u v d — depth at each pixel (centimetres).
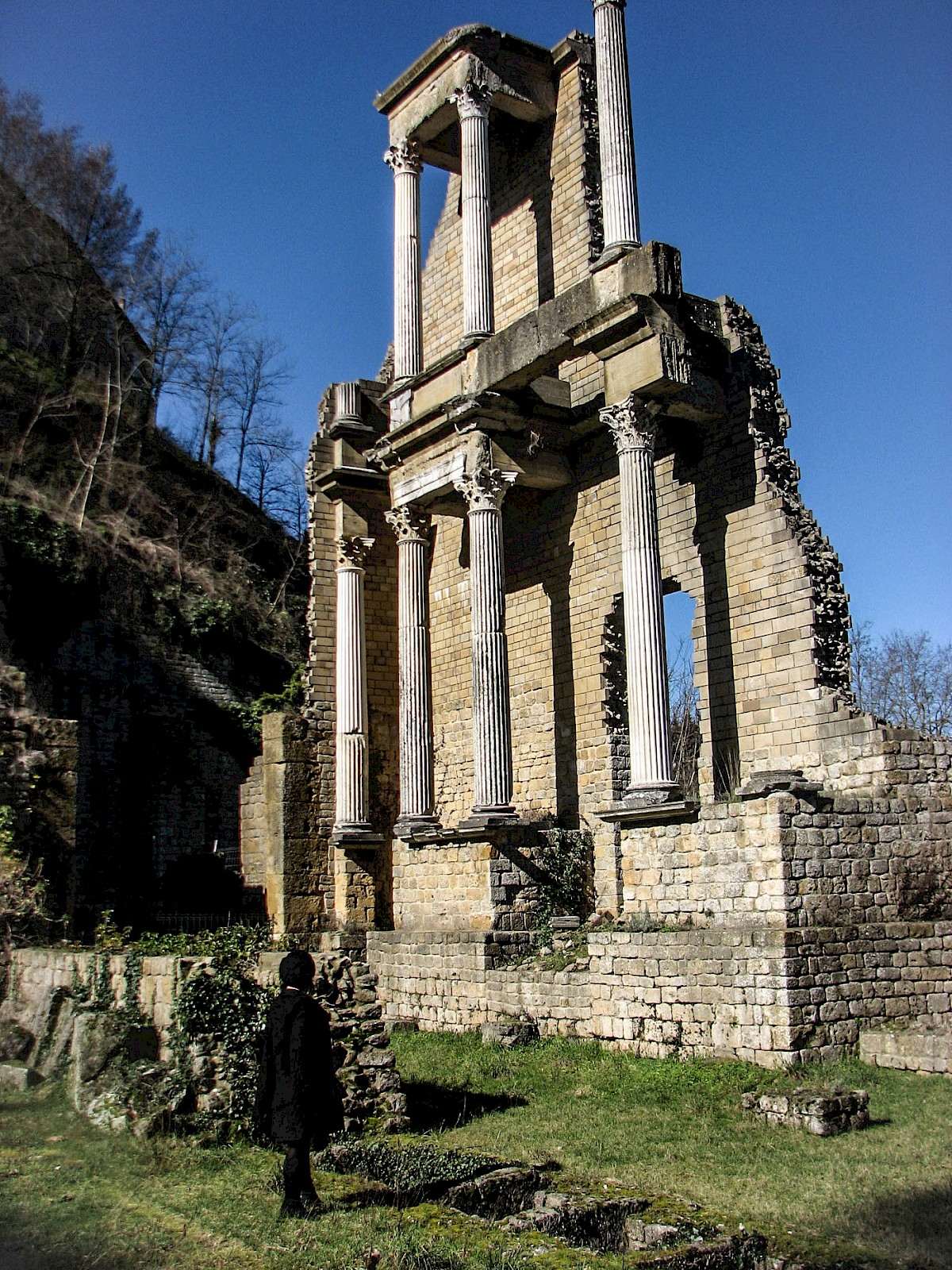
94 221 6019
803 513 2417
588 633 2798
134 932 3875
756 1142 1383
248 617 4872
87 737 4103
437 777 3219
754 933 1806
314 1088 1074
